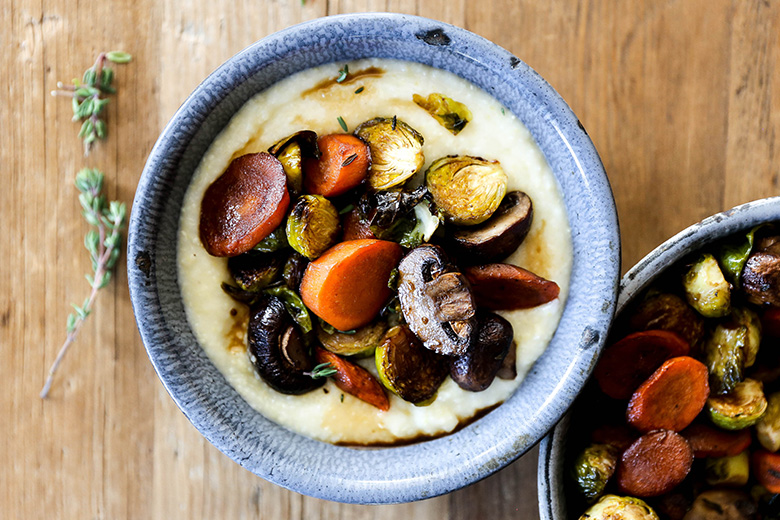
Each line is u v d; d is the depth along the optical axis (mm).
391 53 413
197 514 479
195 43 473
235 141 416
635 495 428
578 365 408
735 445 437
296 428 423
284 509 478
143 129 474
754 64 477
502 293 416
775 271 417
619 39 475
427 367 416
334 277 400
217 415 414
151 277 406
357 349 417
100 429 480
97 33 474
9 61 476
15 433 481
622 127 475
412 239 412
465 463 411
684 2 476
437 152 418
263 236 407
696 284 427
